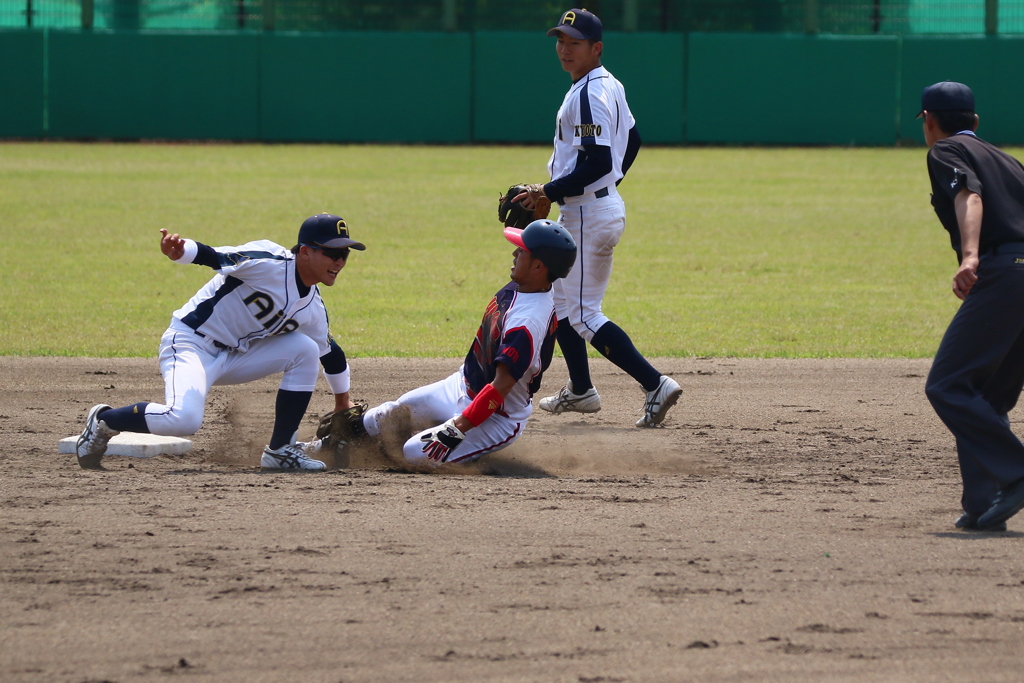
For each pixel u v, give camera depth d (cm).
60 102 11681
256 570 1446
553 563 1489
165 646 1212
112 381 2902
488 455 2183
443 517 1703
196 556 1497
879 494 1911
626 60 11850
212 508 1736
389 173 9169
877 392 2917
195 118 11825
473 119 11938
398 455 2131
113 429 1964
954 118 1689
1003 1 11712
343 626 1270
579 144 2411
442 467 2045
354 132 11962
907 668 1177
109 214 6581
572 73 2481
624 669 1169
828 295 4522
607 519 1709
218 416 2534
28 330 3588
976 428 1634
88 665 1165
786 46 11769
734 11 11975
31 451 2159
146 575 1423
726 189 8550
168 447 2164
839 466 2145
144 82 11706
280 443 2039
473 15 11950
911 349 3509
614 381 3091
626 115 2512
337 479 1958
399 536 1600
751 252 5722
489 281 4725
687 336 3678
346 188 8150
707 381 3044
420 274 4884
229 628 1261
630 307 4203
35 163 9431
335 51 11806
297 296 1972
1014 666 1184
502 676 1149
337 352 2128
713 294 4522
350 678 1141
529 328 1928
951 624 1291
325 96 11862
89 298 4184
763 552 1548
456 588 1391
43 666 1162
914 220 6975
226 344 1992
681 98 11888
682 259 5475
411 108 11912
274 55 11775
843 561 1510
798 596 1376
